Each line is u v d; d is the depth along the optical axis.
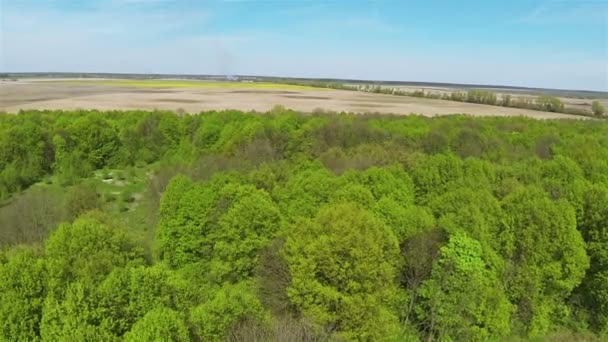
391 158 41.34
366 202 25.89
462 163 35.22
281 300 21.41
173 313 16.12
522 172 34.75
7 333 17.47
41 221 32.06
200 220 26.05
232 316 17.38
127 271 17.70
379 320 19.77
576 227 26.47
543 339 24.75
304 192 28.33
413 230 23.92
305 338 18.17
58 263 19.05
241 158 43.56
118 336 16.53
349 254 19.59
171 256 26.16
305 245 20.38
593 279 26.34
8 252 21.73
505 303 22.91
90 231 21.27
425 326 22.94
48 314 16.91
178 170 42.56
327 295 19.22
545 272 24.50
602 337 25.31
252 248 23.75
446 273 22.25
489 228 25.16
